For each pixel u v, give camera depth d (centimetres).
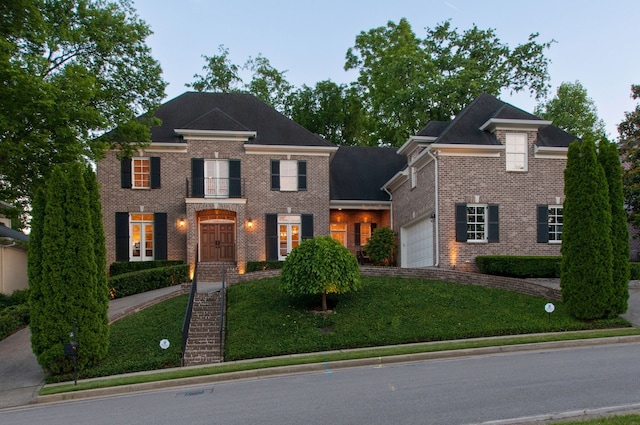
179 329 1662
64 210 1412
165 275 2420
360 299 1823
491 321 1595
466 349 1331
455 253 2302
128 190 2744
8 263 2472
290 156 2873
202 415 898
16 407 1148
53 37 2066
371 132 4697
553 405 812
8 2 1809
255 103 3122
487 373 1068
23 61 1816
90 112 1852
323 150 2886
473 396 891
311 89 4825
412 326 1583
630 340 1385
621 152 2694
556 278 2148
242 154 2827
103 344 1433
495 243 2330
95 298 1419
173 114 2962
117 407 1030
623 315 1664
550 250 2359
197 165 2766
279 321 1669
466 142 2356
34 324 1371
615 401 820
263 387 1107
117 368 1380
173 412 939
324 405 899
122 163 2745
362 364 1291
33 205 1430
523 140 2397
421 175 2559
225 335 1612
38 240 1409
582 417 737
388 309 1725
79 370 1379
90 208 1470
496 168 2366
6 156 1783
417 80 3675
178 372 1301
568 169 1689
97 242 1469
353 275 1742
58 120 1797
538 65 4100
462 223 2319
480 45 4125
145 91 2431
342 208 3047
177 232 2748
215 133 2761
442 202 2323
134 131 2255
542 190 2380
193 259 2631
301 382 1126
